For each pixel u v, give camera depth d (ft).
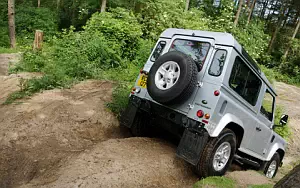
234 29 51.06
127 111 16.60
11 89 21.90
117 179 11.45
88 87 24.29
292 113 44.55
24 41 54.95
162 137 18.26
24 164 12.48
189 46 14.97
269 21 109.40
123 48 33.58
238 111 14.78
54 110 18.01
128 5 49.98
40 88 22.26
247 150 17.01
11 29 52.54
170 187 12.42
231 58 13.58
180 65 13.25
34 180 11.34
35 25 64.80
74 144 14.97
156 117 16.10
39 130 15.44
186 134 13.47
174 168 13.74
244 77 14.97
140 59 32.99
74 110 18.45
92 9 58.54
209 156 13.33
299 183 7.43
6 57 36.60
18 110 17.51
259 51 57.57
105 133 17.48
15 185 11.28
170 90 13.23
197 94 13.65
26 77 25.16
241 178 14.33
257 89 16.43
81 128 16.83
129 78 28.91
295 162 31.01
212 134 13.14
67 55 29.04
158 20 38.81
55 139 14.94
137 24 37.04
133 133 17.15
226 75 13.41
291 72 84.89
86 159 12.53
